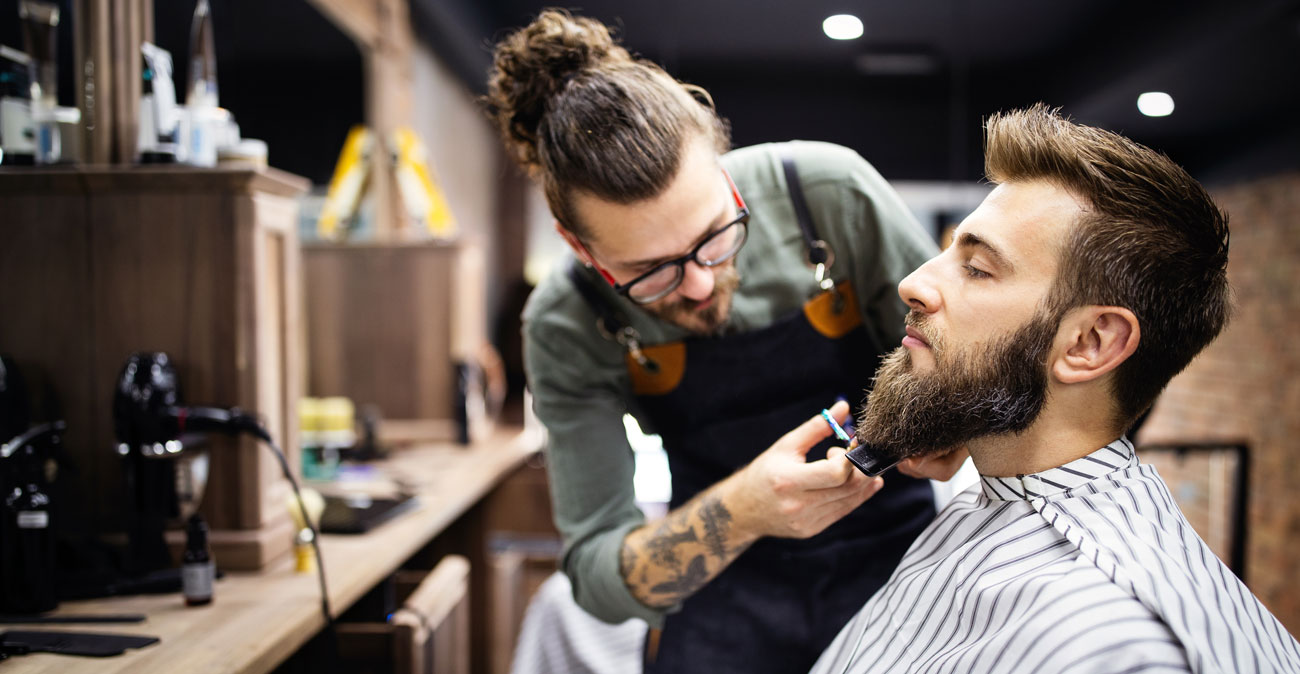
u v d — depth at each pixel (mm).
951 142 3590
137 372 1266
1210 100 3229
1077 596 633
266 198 1387
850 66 3615
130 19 1386
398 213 3236
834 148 1092
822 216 1060
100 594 1215
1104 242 666
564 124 874
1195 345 690
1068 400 713
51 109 1391
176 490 1264
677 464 1181
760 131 3645
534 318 1128
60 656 997
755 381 1077
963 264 734
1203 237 669
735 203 963
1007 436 750
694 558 955
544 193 947
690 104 913
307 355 2850
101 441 1351
